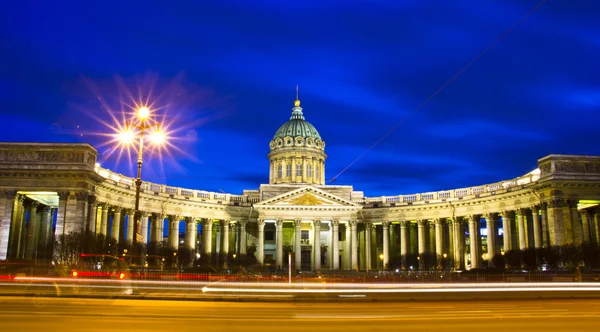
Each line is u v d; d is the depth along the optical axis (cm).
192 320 2366
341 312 2844
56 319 2312
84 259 6456
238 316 2566
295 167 13750
